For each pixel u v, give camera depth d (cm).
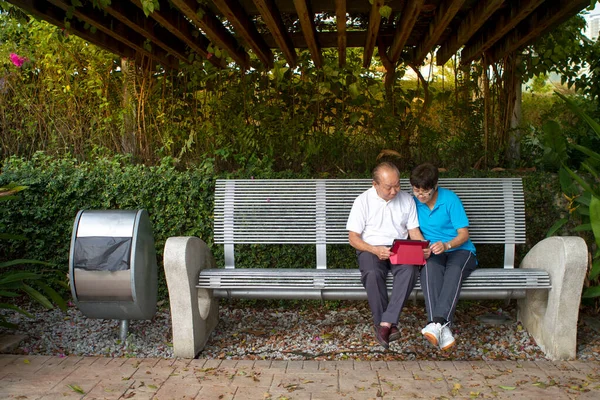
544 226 460
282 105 564
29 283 485
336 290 369
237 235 415
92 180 479
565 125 588
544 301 384
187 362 354
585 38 584
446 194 380
